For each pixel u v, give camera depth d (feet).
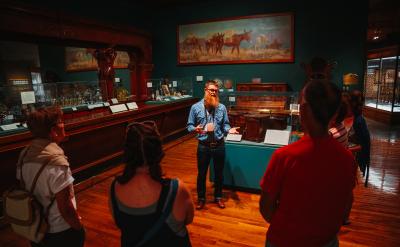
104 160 15.07
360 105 11.03
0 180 10.22
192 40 24.63
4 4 12.89
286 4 21.30
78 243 5.42
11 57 24.54
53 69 27.86
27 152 4.95
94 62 25.75
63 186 4.84
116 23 19.98
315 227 3.66
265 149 11.70
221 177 11.03
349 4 19.75
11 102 11.48
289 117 12.46
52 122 5.06
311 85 3.55
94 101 15.83
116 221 3.70
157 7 25.45
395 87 25.89
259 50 22.49
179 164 16.29
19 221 4.81
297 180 3.55
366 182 12.65
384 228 9.53
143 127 3.82
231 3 22.93
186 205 3.75
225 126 10.77
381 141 20.43
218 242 8.91
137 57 23.48
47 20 15.03
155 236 3.55
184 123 23.57
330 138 3.63
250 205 11.21
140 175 3.67
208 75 24.64
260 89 21.12
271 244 4.00
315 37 20.92
